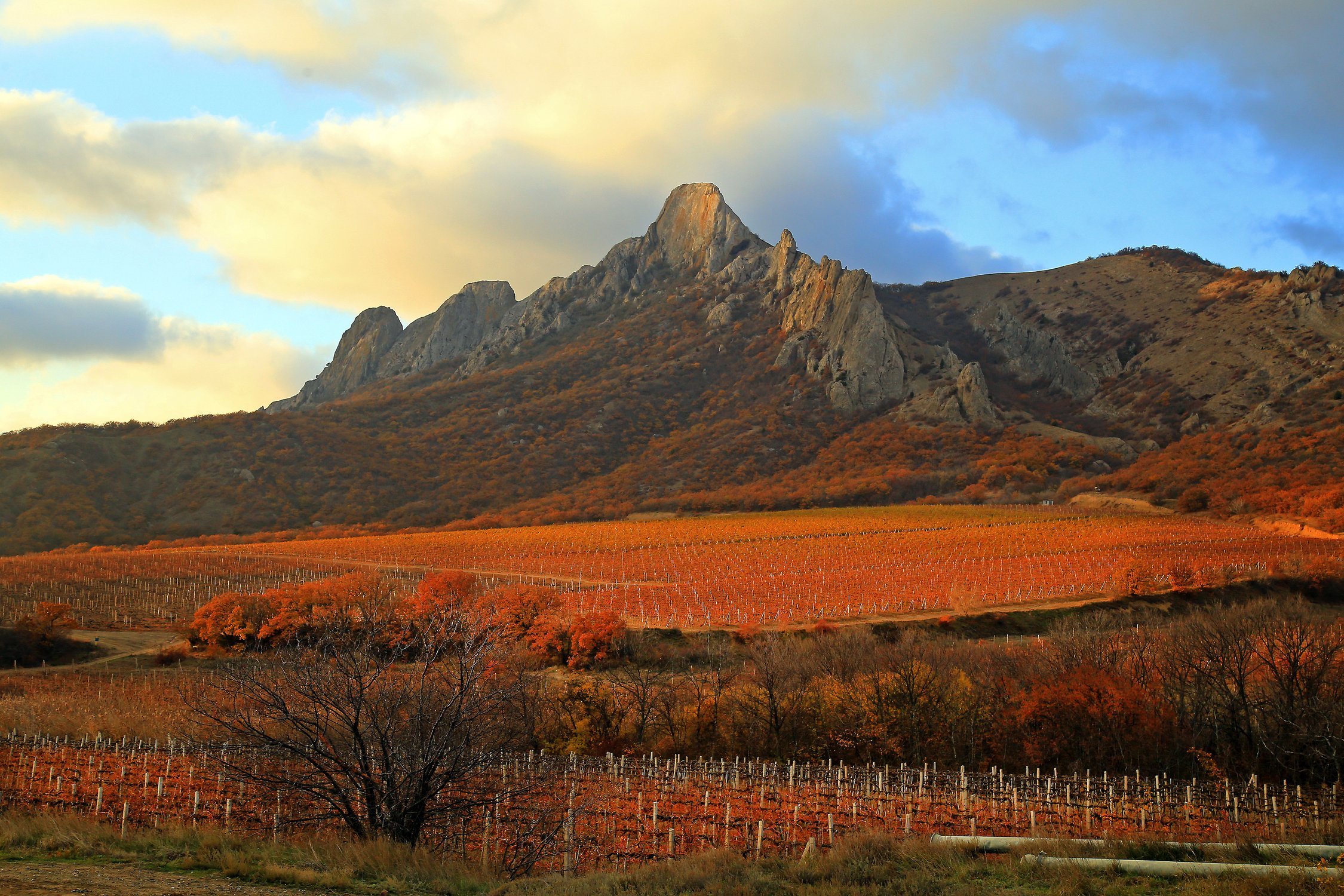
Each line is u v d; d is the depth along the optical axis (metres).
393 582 78.56
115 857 15.07
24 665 65.25
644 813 27.73
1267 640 41.91
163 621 81.56
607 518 166.25
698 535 131.12
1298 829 25.77
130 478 179.25
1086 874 14.05
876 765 39.19
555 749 39.94
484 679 20.42
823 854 17.00
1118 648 49.84
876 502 165.62
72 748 34.81
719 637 66.94
